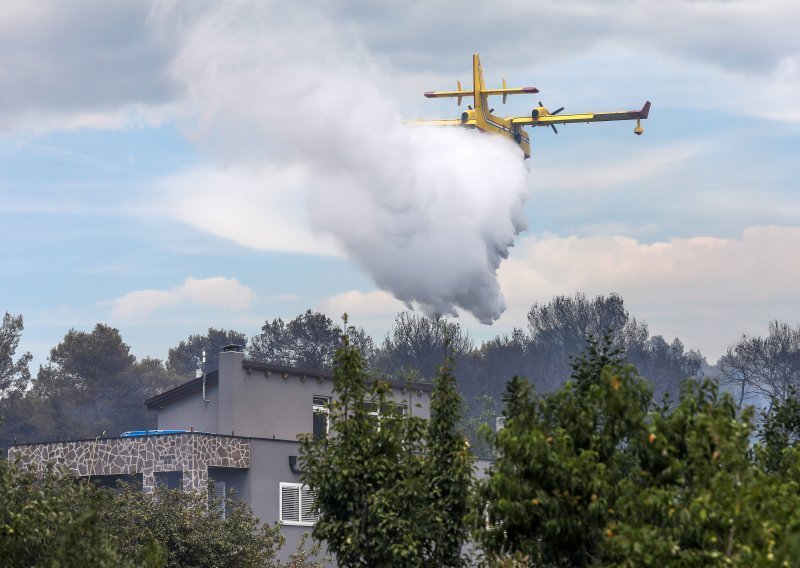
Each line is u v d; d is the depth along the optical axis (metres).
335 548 80.56
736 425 62.53
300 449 83.25
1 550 71.31
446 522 79.88
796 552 54.25
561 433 66.50
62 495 78.00
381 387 83.69
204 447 144.25
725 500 58.06
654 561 58.28
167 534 124.06
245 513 133.50
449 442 81.81
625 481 62.41
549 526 64.06
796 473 66.88
